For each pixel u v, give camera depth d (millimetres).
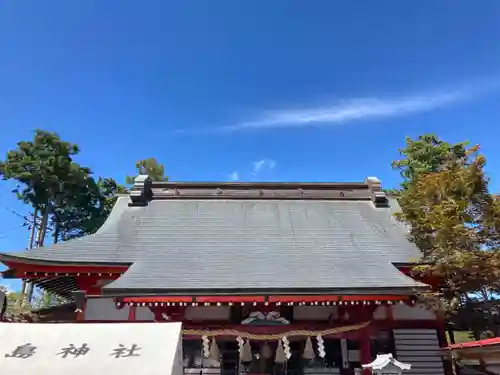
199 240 14344
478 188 11586
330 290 10680
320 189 18547
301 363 11953
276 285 10836
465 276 11039
